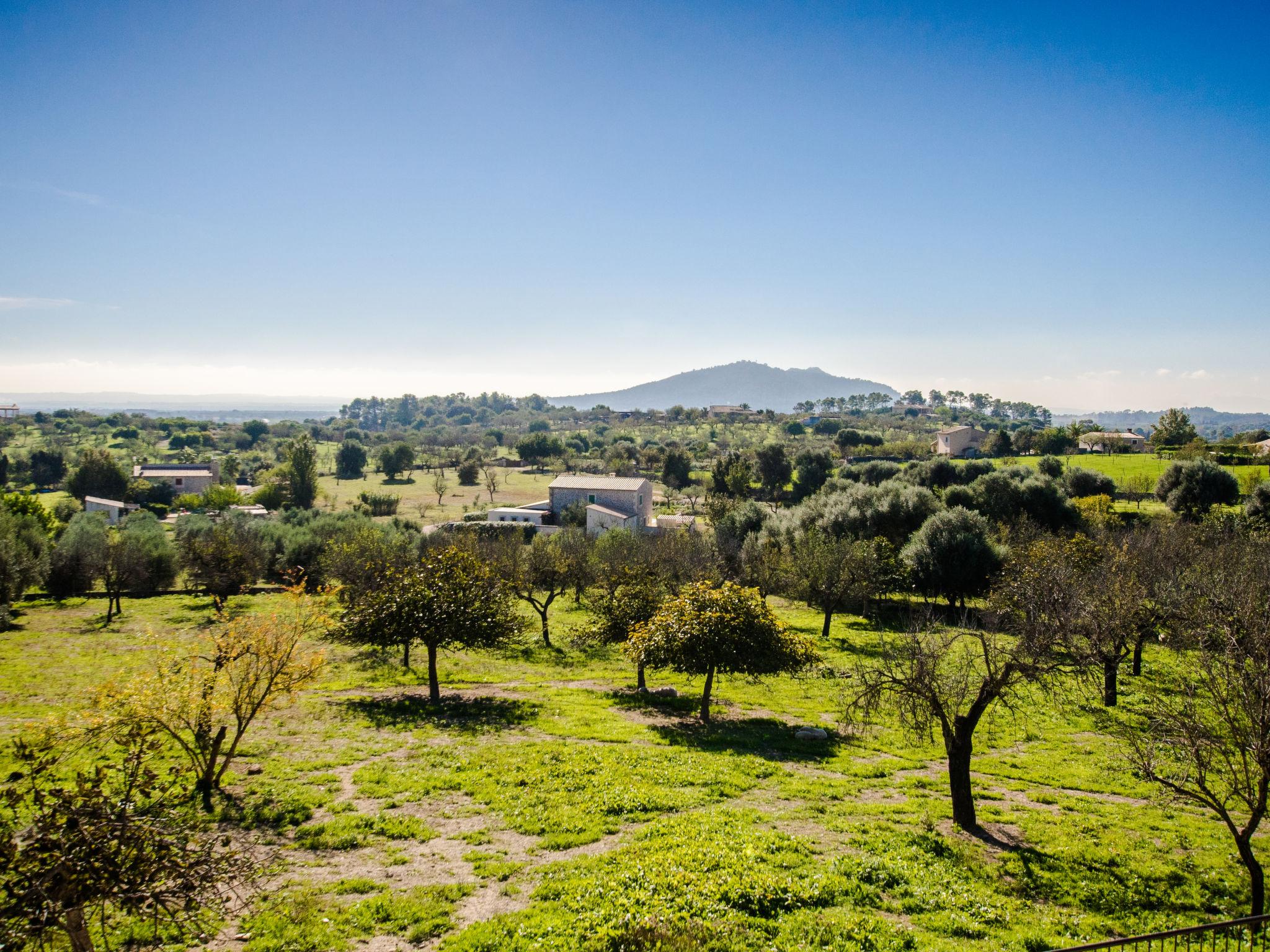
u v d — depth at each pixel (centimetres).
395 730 2622
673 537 6806
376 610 3197
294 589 2534
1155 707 2372
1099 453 14600
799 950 1180
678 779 2161
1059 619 2072
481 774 2144
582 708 3130
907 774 2398
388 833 1695
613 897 1358
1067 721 3042
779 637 2969
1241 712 1686
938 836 1780
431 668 3178
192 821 970
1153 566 4144
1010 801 2131
